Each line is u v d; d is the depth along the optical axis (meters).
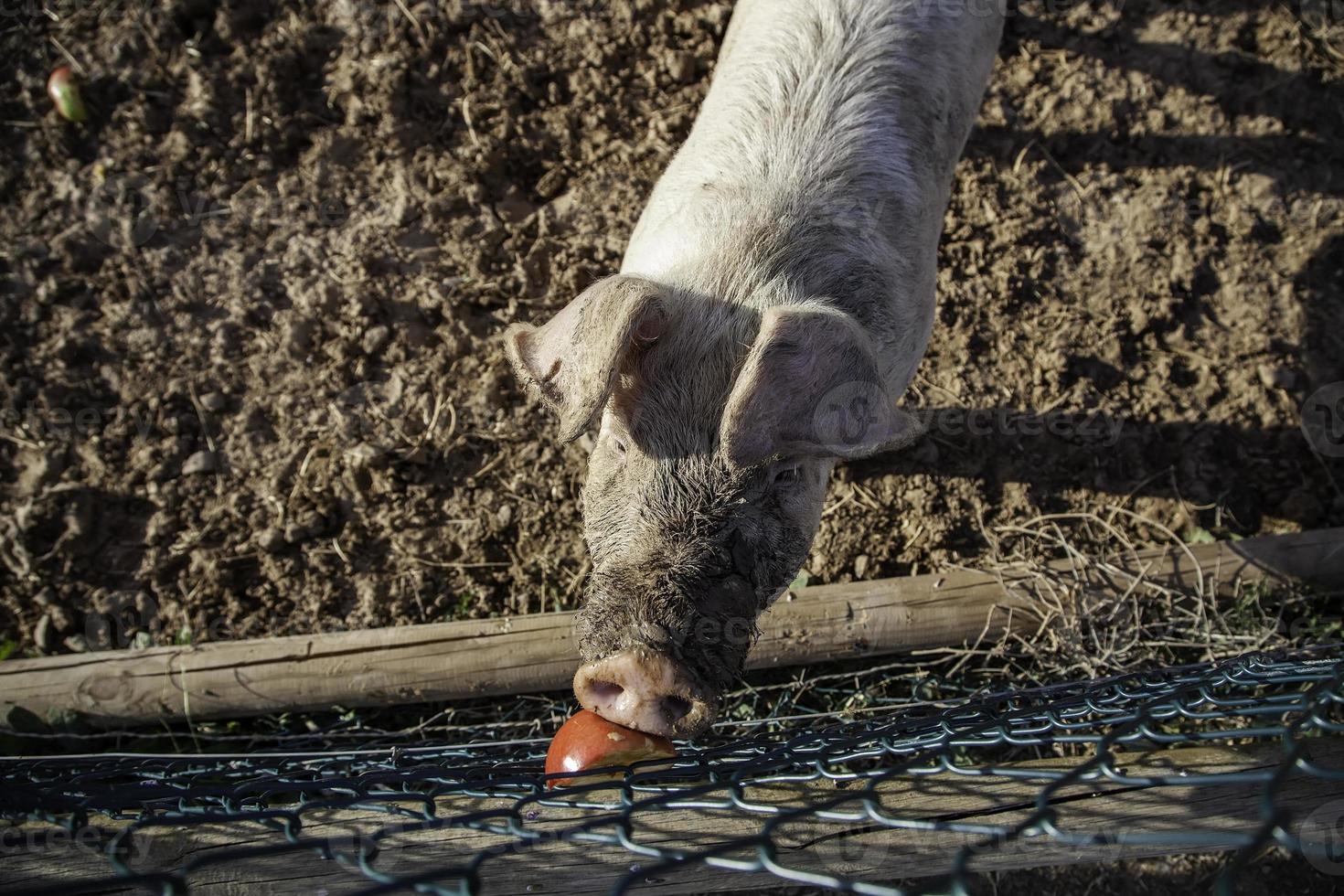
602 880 1.12
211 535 1.59
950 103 1.47
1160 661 1.51
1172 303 1.70
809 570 1.59
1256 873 1.48
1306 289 1.71
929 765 1.13
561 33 1.79
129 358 1.64
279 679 1.46
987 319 1.69
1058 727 1.22
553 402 1.19
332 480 1.61
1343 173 1.77
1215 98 1.80
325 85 1.75
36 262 1.67
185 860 1.13
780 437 1.14
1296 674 1.29
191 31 1.76
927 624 1.51
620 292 1.16
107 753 1.45
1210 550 1.55
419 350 1.66
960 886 0.85
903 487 1.62
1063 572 1.55
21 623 1.55
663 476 1.21
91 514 1.59
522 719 1.50
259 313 1.67
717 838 1.13
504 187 1.73
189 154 1.71
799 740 1.24
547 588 1.58
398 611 1.57
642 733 1.18
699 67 1.80
